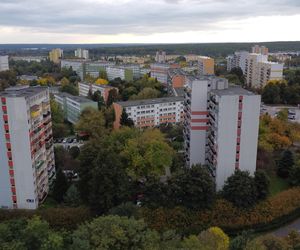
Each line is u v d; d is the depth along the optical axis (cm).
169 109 17775
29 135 8575
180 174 8700
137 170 9875
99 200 8281
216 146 9419
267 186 9062
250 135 9238
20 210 8638
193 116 10388
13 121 8419
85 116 15300
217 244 6581
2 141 8575
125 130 11194
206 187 8375
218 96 9081
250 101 8956
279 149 12012
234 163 9412
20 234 6338
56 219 8262
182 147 13525
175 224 8131
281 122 12962
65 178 9650
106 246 5803
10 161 8700
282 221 8662
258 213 8456
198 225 8150
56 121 16525
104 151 8656
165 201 8419
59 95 19612
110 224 6288
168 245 6162
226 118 9044
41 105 9588
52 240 5869
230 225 8238
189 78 10806
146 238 6138
